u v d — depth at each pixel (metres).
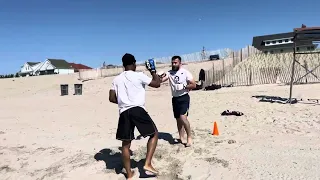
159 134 8.53
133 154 6.60
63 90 28.22
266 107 13.58
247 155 6.46
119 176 5.52
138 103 5.07
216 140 7.71
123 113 5.06
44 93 35.22
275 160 6.10
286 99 15.62
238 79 34.94
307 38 14.16
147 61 5.25
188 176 5.41
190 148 6.98
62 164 6.39
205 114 12.50
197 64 51.44
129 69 5.34
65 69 96.94
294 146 7.12
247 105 14.66
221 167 5.79
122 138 5.05
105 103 19.03
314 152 6.61
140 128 5.02
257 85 29.03
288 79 31.70
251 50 49.38
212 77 36.22
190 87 6.91
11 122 11.95
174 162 6.08
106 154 6.83
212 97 20.14
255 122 10.16
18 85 44.53
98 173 5.72
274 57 40.91
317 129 8.88
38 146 7.88
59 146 7.76
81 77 51.28
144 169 5.22
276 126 9.45
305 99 15.92
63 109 16.31
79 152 7.12
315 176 5.21
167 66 52.22
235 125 9.77
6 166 6.54
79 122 11.52
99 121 11.70
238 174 5.43
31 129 10.22
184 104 6.98
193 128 9.39
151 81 5.20
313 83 26.06
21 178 5.92
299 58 38.84
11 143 8.29
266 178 5.21
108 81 43.19
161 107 16.16
